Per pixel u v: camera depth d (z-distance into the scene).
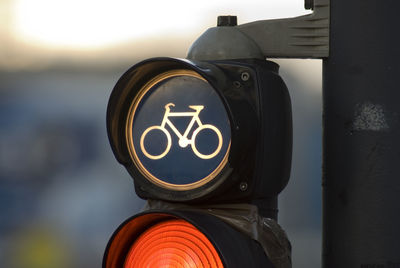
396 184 5.15
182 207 5.07
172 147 5.02
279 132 5.19
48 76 72.62
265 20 5.41
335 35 5.31
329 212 5.31
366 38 5.25
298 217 47.31
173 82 5.07
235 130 4.80
